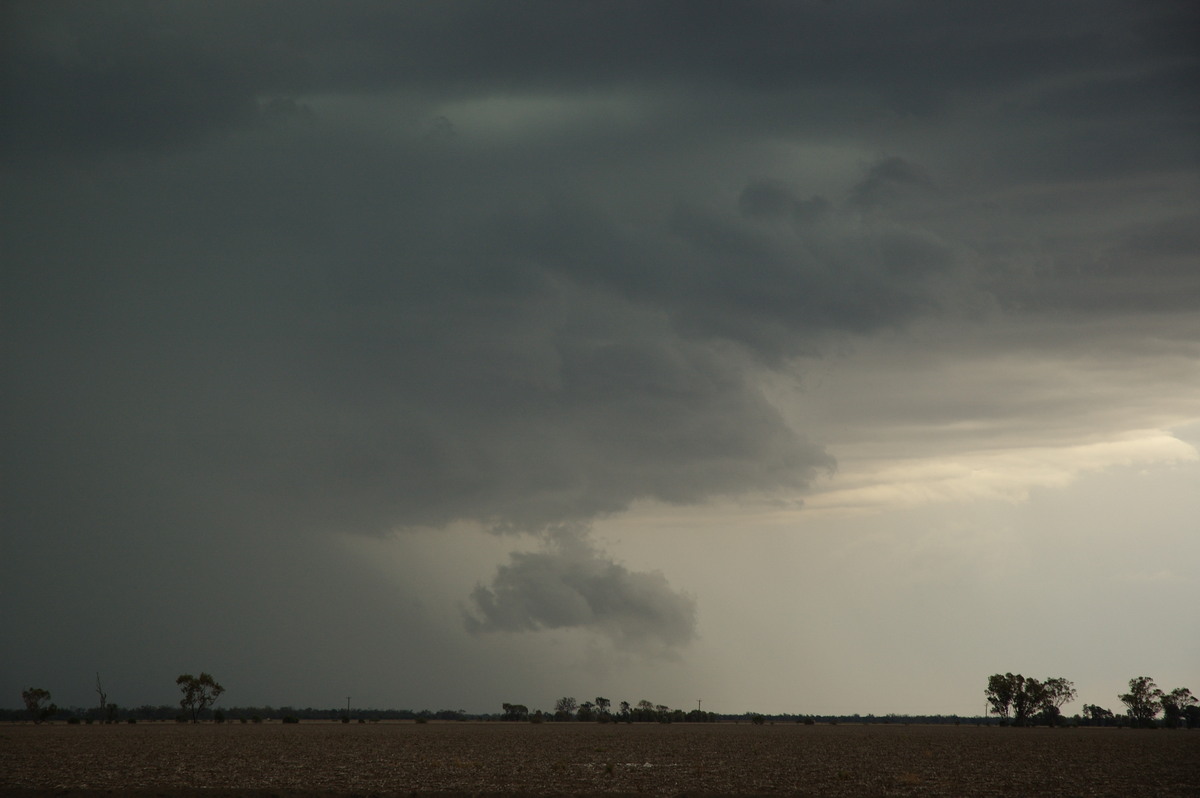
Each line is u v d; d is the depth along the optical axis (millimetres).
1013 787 68438
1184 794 64812
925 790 65812
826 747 129125
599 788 65188
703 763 90562
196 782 67312
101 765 83000
